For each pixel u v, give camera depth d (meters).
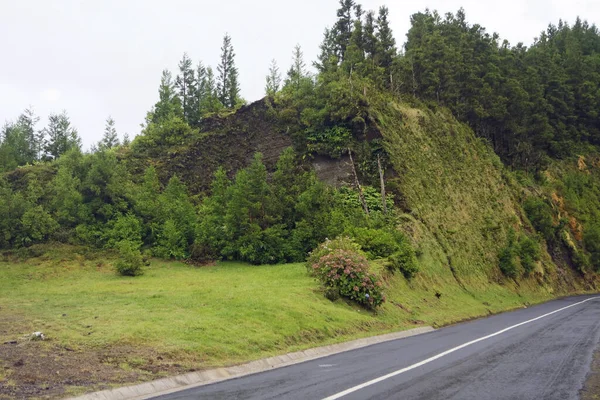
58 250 32.28
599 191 67.06
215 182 38.75
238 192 34.12
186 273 29.02
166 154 46.84
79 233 33.53
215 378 10.45
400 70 53.00
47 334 12.36
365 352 13.90
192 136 48.03
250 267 31.09
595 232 58.88
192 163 45.22
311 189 34.81
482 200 45.94
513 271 41.19
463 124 52.47
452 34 64.31
